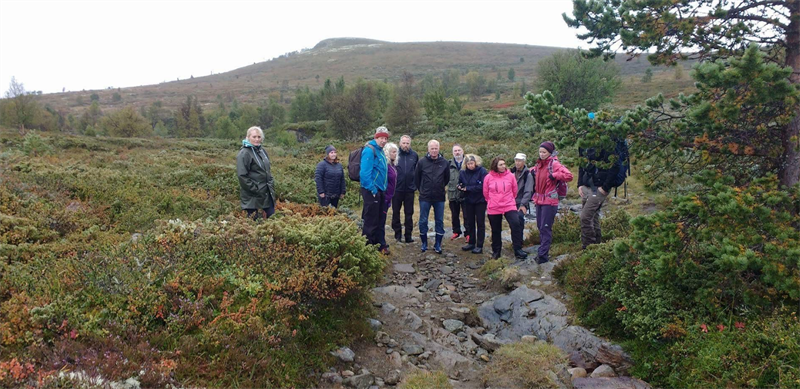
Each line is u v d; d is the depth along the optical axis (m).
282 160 22.48
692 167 5.18
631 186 13.56
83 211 7.30
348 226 5.51
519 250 7.48
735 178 4.71
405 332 5.00
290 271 4.62
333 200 9.23
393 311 5.53
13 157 14.65
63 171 10.17
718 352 3.68
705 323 4.12
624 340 4.64
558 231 8.34
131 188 9.39
